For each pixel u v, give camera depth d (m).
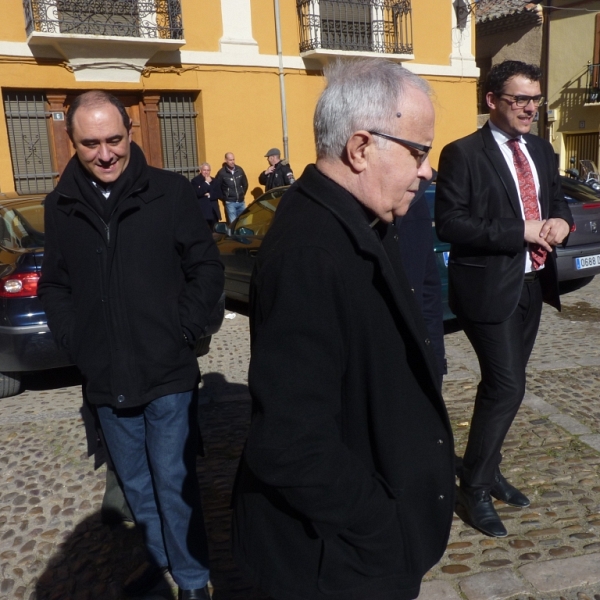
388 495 1.50
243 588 2.56
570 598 2.44
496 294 2.62
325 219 1.39
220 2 11.41
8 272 4.44
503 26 20.69
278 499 1.50
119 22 10.66
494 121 2.64
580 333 5.98
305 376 1.32
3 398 4.86
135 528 3.01
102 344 2.24
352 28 12.80
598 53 18.36
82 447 3.88
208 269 2.38
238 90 11.77
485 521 2.84
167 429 2.30
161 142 11.46
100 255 2.21
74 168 2.22
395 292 1.41
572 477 3.31
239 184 11.25
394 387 1.47
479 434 2.81
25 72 10.03
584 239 6.83
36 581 2.67
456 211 2.61
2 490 3.41
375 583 1.51
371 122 1.39
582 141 19.39
